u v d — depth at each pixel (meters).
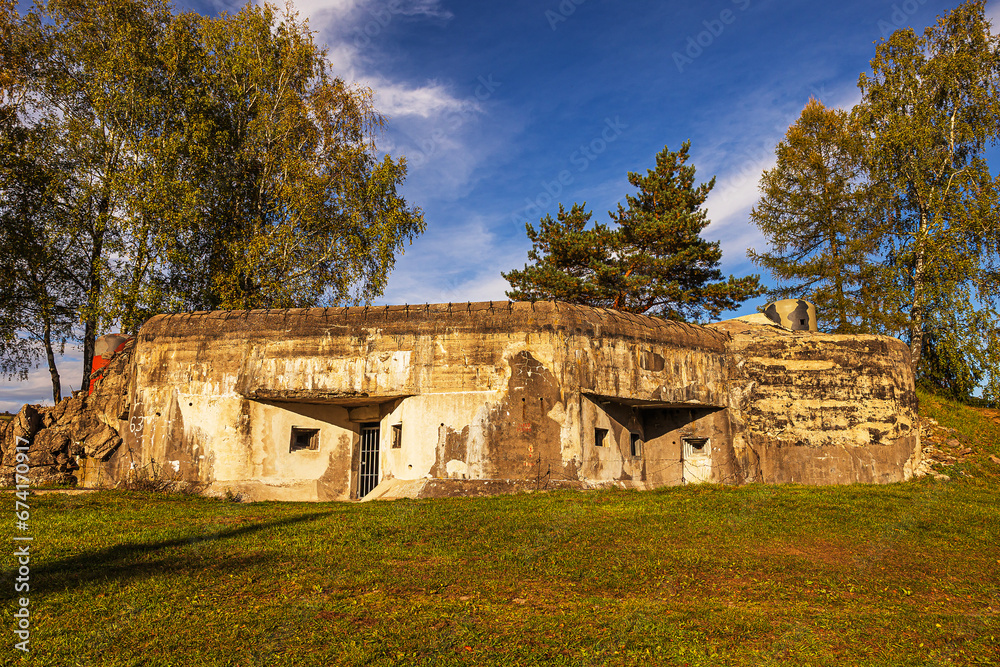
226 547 10.48
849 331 25.61
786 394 19.42
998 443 20.48
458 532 11.47
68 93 23.11
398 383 17.06
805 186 27.58
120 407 18.59
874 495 15.77
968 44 25.41
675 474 19.05
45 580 8.74
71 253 23.06
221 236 24.80
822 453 18.98
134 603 7.94
